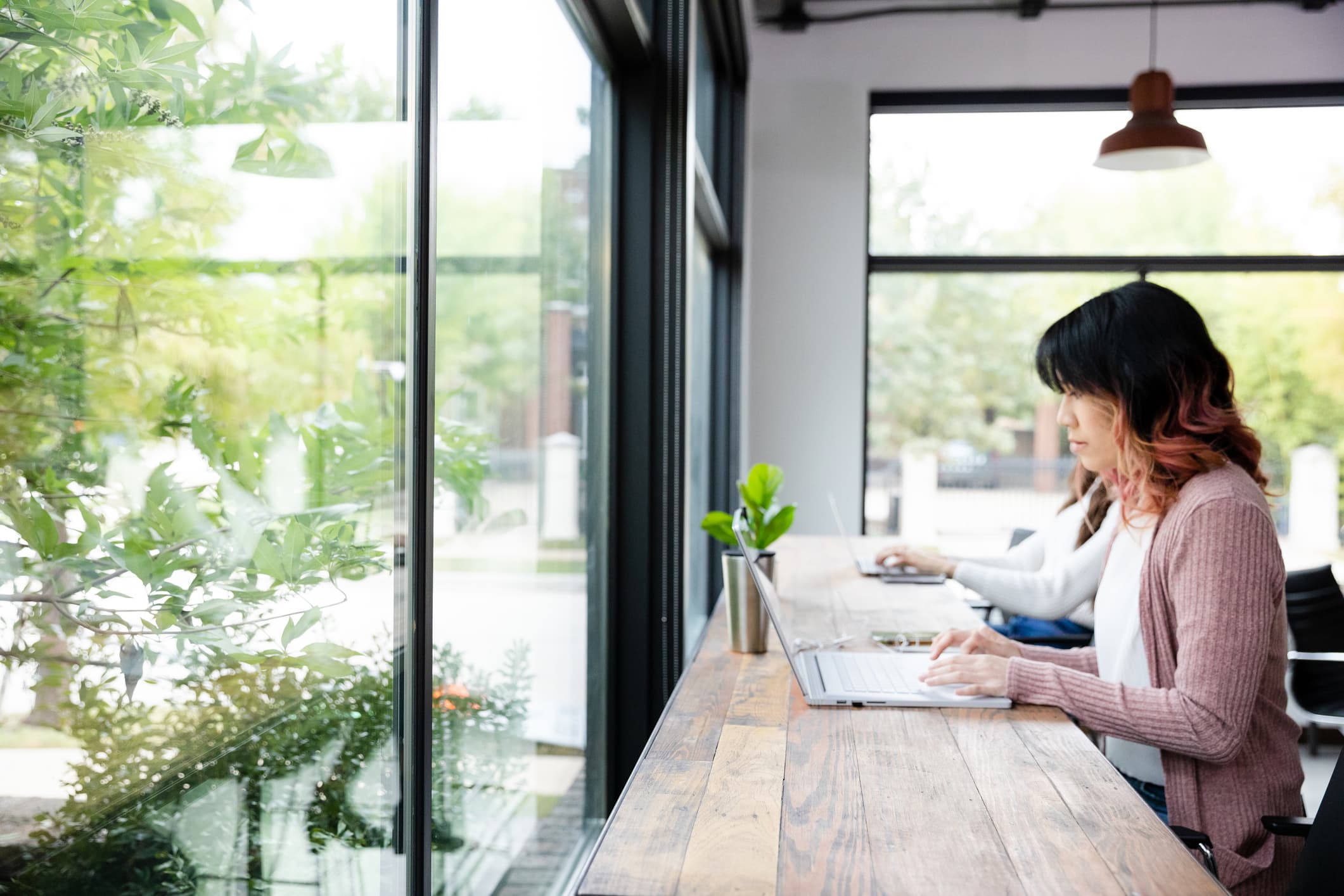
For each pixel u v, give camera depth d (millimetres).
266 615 806
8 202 534
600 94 2172
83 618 594
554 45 1745
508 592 1535
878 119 4977
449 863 1313
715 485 4449
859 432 4895
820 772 1199
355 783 983
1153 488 1431
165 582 669
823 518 4918
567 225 1871
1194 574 1339
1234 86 4723
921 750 1280
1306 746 4027
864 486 4965
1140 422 1446
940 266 4930
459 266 1311
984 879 907
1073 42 4789
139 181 637
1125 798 1114
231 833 767
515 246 1547
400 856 1105
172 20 667
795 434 4922
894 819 1050
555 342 1799
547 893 1794
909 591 2521
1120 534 1593
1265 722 1374
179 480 684
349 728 964
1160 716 1312
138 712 647
